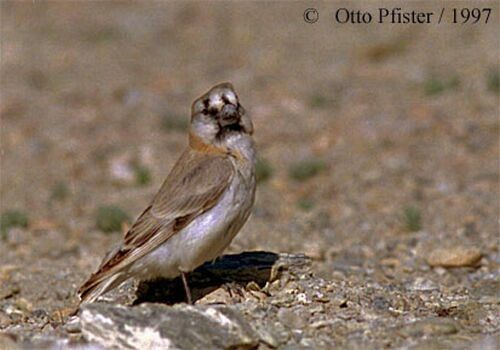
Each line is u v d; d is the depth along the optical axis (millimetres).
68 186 21297
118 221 18594
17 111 25844
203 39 31094
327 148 22375
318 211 18891
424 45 28516
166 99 26562
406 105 24422
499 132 22453
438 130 22781
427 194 19578
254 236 17156
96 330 10734
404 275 15109
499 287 14070
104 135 24219
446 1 30766
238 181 11758
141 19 32938
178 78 28094
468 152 21641
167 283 12602
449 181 20172
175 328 10633
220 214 11672
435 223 17969
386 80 26344
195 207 11633
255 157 12031
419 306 12250
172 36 31594
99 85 27766
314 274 13312
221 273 12656
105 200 20453
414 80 26016
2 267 15805
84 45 31094
